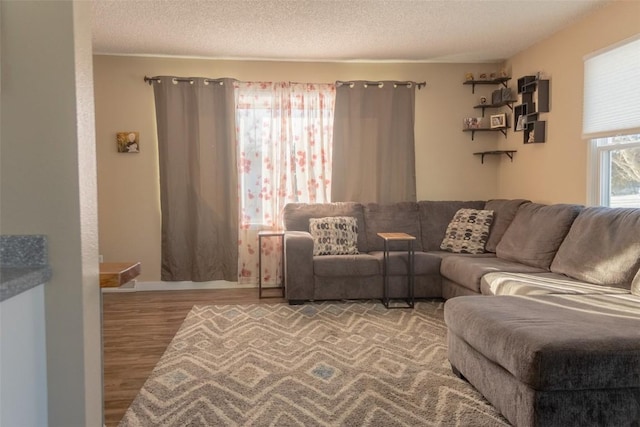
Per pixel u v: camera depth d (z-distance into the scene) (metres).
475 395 2.51
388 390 2.57
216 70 5.17
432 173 5.45
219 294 4.89
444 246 4.86
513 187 5.13
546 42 4.46
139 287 5.14
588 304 2.56
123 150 5.07
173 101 5.00
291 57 5.12
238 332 3.60
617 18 3.52
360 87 5.21
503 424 2.21
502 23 4.03
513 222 4.33
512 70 5.14
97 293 1.46
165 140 5.01
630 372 1.89
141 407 2.38
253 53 4.94
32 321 1.27
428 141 5.43
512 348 2.03
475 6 3.63
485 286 3.45
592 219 3.37
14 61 1.29
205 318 3.99
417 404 2.41
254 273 5.23
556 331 2.04
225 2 3.50
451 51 4.91
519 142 4.98
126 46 4.68
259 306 4.38
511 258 4.04
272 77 5.24
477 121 5.32
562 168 4.24
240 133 5.14
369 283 4.47
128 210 5.12
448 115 5.42
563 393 1.92
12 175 1.30
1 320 1.14
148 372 2.85
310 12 3.71
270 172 5.18
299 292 4.40
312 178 5.21
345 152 5.24
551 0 3.53
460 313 2.60
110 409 2.37
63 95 1.30
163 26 4.04
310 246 4.38
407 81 5.29
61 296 1.32
